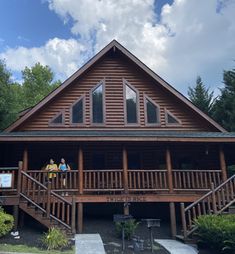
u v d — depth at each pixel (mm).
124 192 15375
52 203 14977
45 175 16094
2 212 12844
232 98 33688
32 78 52094
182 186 18344
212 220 12148
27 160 17281
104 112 19094
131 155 19438
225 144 17531
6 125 23781
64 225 13312
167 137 15977
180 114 19547
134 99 19578
